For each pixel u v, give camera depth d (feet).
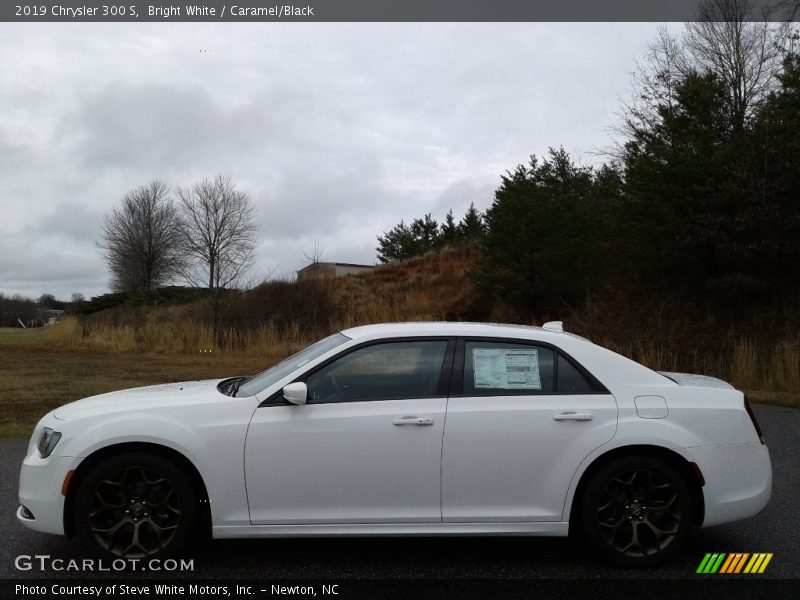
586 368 15.07
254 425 14.26
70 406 15.70
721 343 55.42
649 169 58.54
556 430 14.44
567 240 65.92
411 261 102.27
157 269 149.28
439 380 14.88
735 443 14.79
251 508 14.17
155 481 14.29
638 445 14.43
